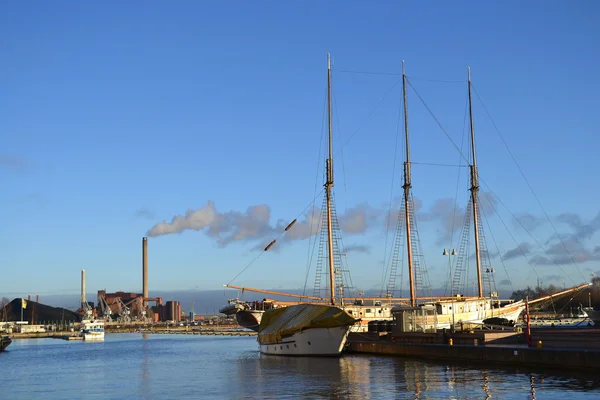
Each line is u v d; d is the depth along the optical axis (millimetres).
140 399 69312
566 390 60031
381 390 66375
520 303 151000
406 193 154375
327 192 147500
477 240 161125
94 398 71812
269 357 122000
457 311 134375
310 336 111938
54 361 152875
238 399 64812
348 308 145250
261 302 167625
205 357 145500
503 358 81812
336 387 70062
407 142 155375
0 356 188125
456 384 67688
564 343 83812
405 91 156625
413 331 115312
